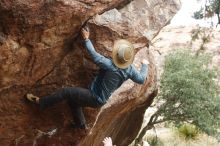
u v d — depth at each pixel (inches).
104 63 247.1
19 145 297.9
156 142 772.6
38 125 290.7
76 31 254.5
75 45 265.0
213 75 768.3
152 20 302.0
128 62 252.5
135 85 338.3
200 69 762.2
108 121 358.3
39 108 278.7
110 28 266.8
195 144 821.9
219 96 762.8
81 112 278.8
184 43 1238.9
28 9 225.9
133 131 483.2
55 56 261.3
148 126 759.1
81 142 308.8
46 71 265.6
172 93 748.0
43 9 230.1
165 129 932.6
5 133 283.9
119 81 254.5
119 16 271.9
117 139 457.1
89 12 249.4
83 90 257.4
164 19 309.9
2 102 264.7
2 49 233.8
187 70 746.2
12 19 226.7
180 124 781.3
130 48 252.2
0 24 228.1
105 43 269.9
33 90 270.4
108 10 267.0
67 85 277.4
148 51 359.3
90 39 266.8
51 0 229.3
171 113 762.8
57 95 262.5
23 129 287.6
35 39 241.6
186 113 747.4
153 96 427.2
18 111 273.9
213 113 748.6
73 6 237.8
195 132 848.3
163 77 756.6
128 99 339.9
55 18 236.8
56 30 244.5
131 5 287.6
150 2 303.0
